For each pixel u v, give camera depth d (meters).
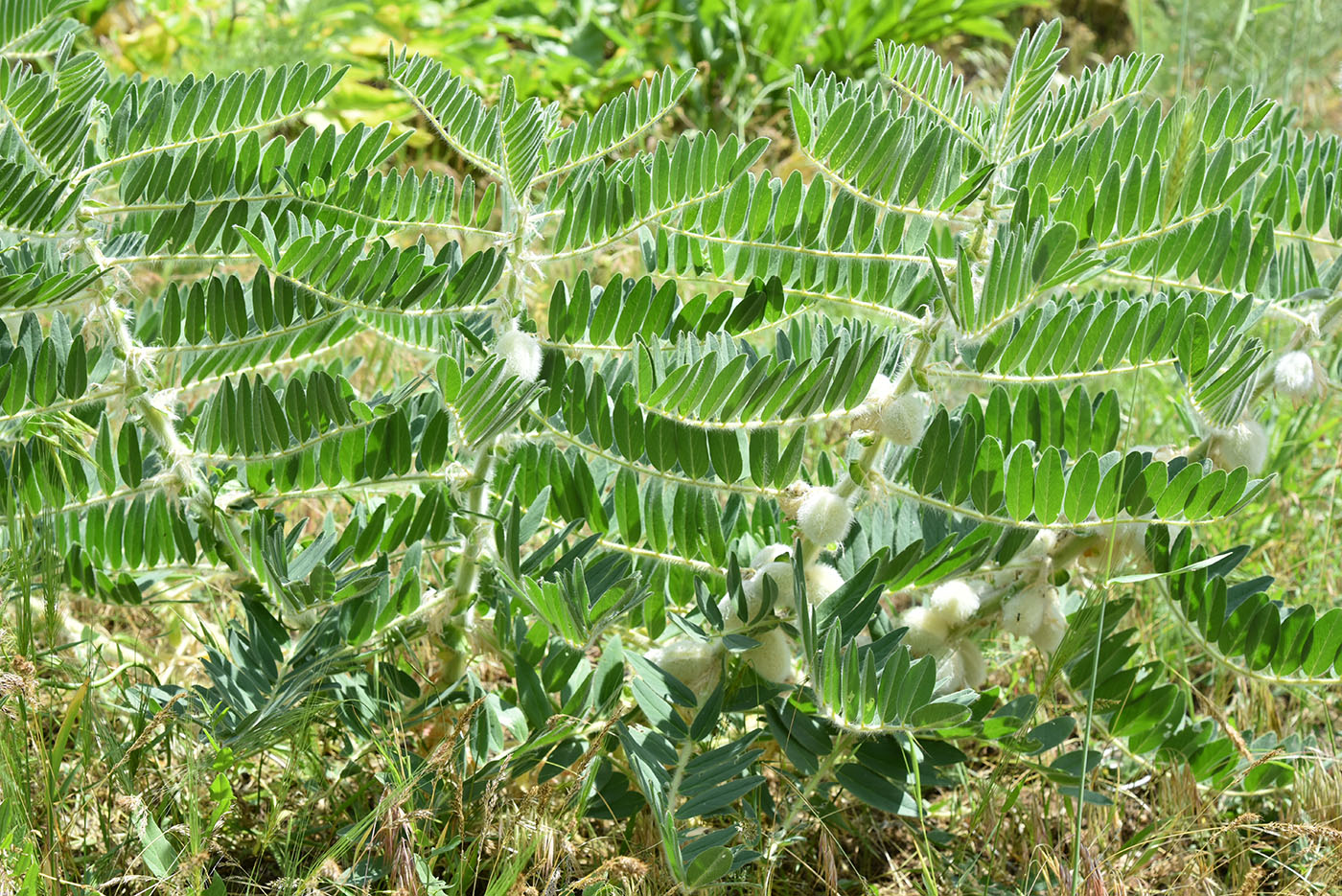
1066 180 1.16
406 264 1.13
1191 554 1.20
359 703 1.20
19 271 1.21
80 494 1.18
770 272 1.20
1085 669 1.22
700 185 1.14
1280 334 1.54
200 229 1.16
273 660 1.18
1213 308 1.17
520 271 1.15
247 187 1.16
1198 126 1.11
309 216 1.17
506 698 1.26
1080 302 1.23
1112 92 1.16
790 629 1.16
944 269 1.14
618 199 1.14
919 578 1.18
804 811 1.20
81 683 1.21
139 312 1.31
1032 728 1.19
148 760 1.19
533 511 1.16
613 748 1.20
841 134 1.12
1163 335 1.14
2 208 1.11
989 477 1.14
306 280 1.12
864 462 1.14
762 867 1.17
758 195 1.16
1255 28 2.25
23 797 1.14
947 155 1.14
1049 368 1.13
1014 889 1.21
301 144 1.16
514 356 1.12
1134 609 1.36
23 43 1.21
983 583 1.22
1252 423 1.19
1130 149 1.15
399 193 1.18
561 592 1.12
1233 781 1.23
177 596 1.32
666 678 1.17
